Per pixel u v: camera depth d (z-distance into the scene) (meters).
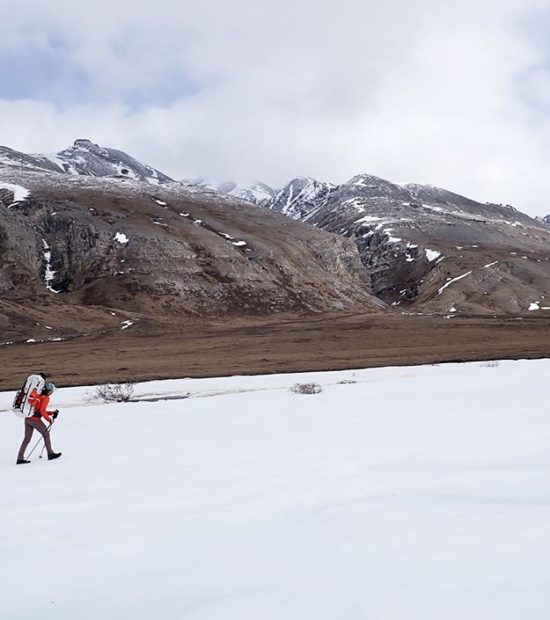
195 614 3.89
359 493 6.82
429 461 8.52
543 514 5.56
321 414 15.13
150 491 7.42
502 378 23.33
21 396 10.49
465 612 3.71
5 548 5.48
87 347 53.47
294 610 3.86
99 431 14.25
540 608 3.73
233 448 10.56
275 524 5.77
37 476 8.95
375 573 4.41
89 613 4.04
